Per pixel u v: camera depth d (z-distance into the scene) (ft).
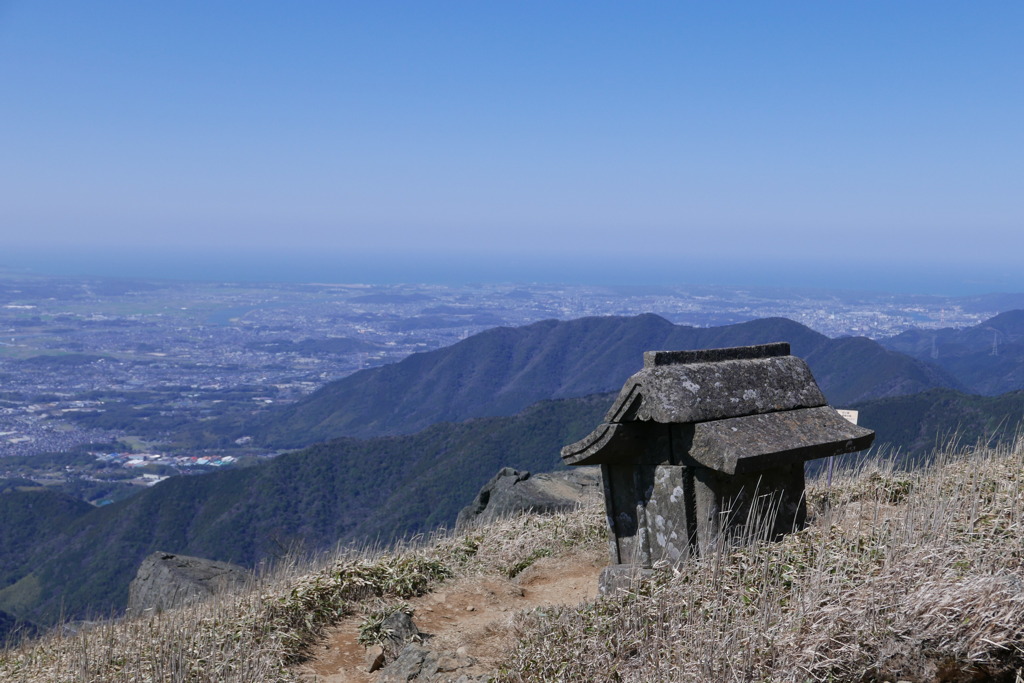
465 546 34.86
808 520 26.89
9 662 27.27
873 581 17.47
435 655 22.52
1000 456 30.32
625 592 21.59
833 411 26.86
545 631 21.11
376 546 35.53
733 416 24.59
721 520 23.43
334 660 24.38
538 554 33.47
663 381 24.38
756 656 16.58
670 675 17.07
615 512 26.86
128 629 28.35
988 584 16.83
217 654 23.56
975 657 15.79
